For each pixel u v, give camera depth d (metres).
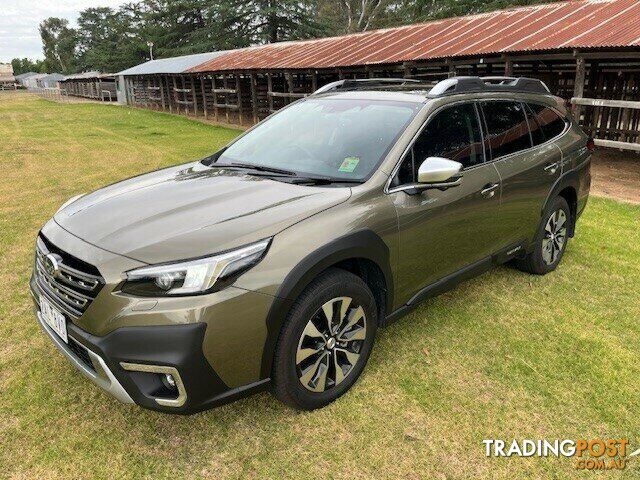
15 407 2.80
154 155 12.20
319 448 2.52
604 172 9.71
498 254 3.86
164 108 30.89
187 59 30.19
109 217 2.71
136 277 2.25
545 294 4.20
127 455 2.47
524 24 12.01
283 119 3.92
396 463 2.44
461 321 3.74
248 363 2.41
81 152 12.91
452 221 3.29
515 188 3.78
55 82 70.62
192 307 2.22
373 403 2.84
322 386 2.73
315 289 2.58
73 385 3.00
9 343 3.46
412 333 3.57
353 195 2.82
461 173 3.28
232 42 51.53
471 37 12.59
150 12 64.62
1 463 2.42
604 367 3.20
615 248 5.29
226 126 20.50
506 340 3.50
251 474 2.37
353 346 2.90
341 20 63.53
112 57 69.88
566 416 2.77
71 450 2.50
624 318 3.82
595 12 11.00
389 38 16.20
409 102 3.41
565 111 4.66
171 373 2.23
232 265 2.30
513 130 3.91
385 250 2.88
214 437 2.59
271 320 2.40
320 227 2.59
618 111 11.62
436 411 2.79
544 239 4.43
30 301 4.08
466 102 3.55
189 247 2.32
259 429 2.64
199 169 3.52
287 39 52.97
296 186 2.96
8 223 6.25
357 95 3.78
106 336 2.26
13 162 11.34
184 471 2.38
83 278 2.36
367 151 3.14
